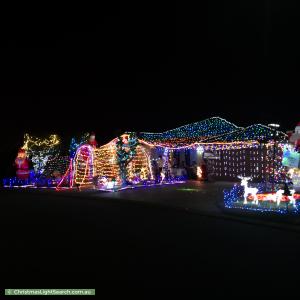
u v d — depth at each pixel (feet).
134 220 46.21
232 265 27.25
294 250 31.17
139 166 96.37
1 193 88.02
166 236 36.78
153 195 69.62
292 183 71.00
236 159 96.27
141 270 26.17
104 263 27.91
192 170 101.91
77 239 35.91
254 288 22.66
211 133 100.42
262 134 84.12
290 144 76.38
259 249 31.55
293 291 22.17
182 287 22.85
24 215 51.65
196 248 32.07
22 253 30.89
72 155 94.43
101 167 94.38
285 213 45.27
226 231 38.70
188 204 56.75
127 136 90.33
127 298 21.21
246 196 55.21
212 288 22.68
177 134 107.04
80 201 67.97
